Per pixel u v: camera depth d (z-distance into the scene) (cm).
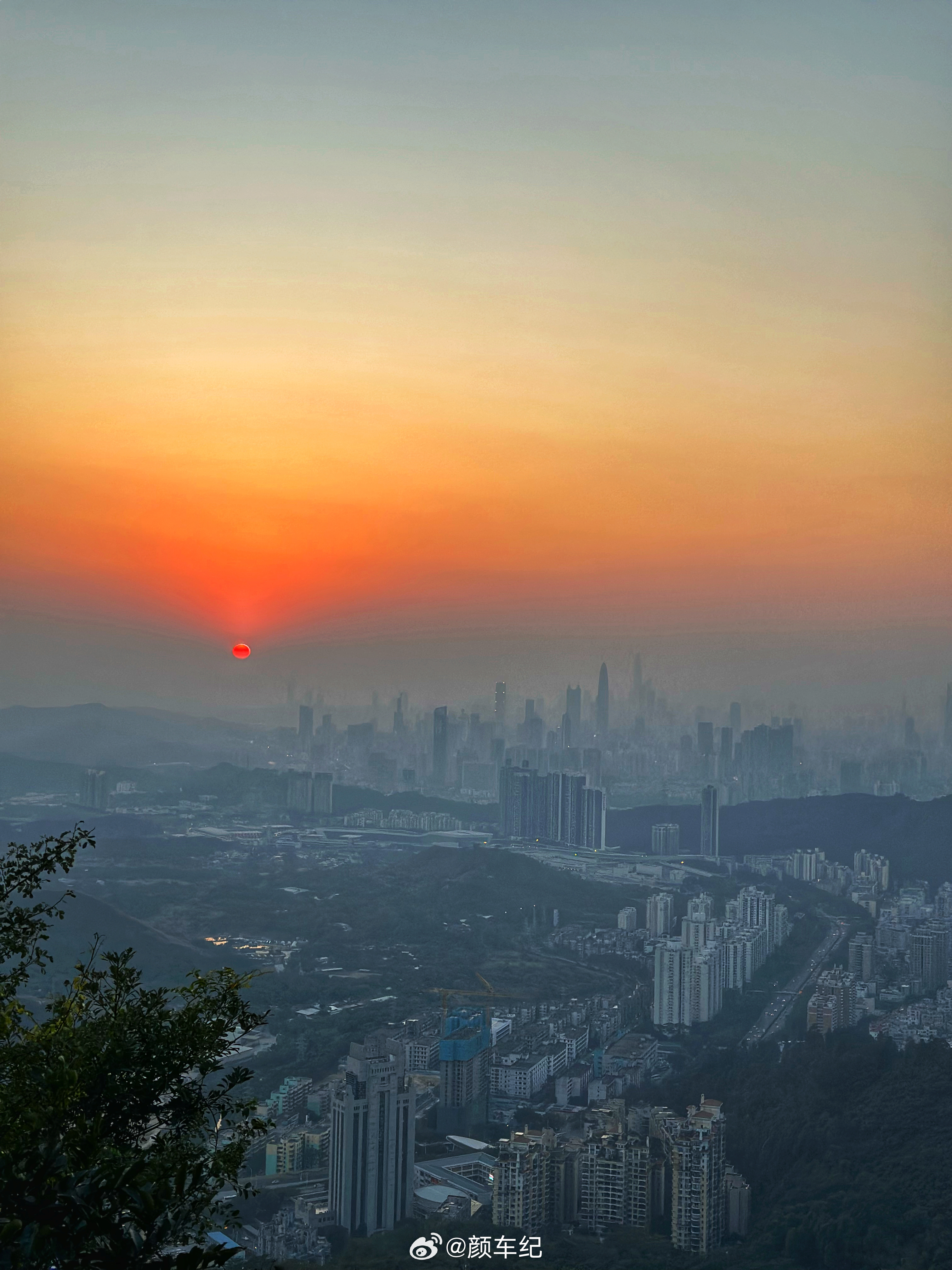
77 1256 151
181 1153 203
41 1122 172
